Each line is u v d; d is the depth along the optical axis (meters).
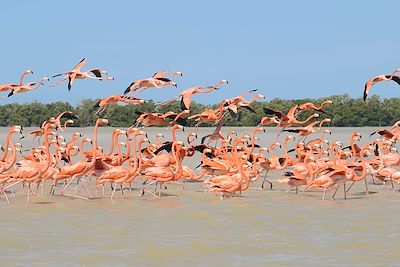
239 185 19.22
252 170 22.02
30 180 18.61
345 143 50.56
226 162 22.30
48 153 19.17
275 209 17.16
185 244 12.86
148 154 24.50
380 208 17.45
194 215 16.12
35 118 87.56
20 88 23.31
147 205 17.73
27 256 11.90
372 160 23.55
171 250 12.39
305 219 15.67
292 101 71.25
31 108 87.75
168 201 18.48
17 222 15.09
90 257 11.84
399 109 80.06
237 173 21.09
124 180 19.36
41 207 17.25
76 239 13.30
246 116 73.12
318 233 13.99
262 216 16.06
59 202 18.12
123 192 20.41
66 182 21.17
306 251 12.34
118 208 17.20
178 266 11.30
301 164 21.64
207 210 16.88
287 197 19.59
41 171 18.67
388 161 23.55
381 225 14.91
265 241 13.17
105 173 19.39
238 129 75.12
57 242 13.02
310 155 24.70
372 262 11.53
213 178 19.42
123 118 72.44
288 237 13.55
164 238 13.40
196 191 20.73
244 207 17.42
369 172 20.89
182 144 21.27
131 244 12.87
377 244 12.91
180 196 19.47
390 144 26.77
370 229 14.45
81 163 19.09
